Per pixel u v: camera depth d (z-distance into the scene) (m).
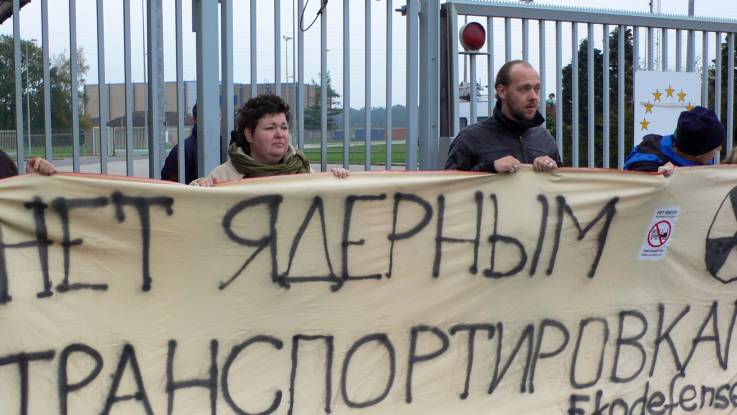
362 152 5.55
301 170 4.48
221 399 3.88
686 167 4.84
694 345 5.03
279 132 4.29
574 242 4.56
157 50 4.90
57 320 3.57
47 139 4.66
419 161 5.86
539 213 4.46
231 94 5.09
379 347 4.19
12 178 3.48
